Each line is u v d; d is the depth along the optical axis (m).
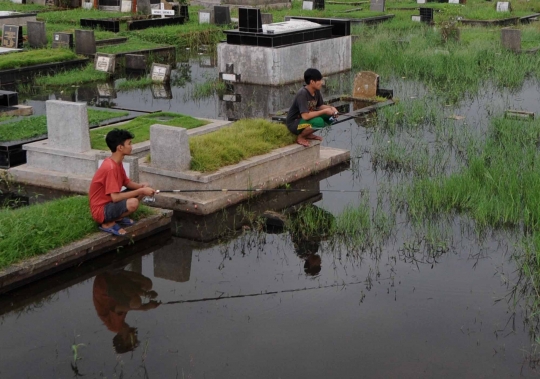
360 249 8.27
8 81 17.94
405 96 15.98
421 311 6.80
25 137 11.34
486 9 29.58
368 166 11.20
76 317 6.75
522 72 18.12
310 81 10.44
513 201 8.91
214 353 6.09
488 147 11.27
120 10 28.61
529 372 5.79
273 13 28.91
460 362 5.94
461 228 8.77
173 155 9.29
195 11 29.69
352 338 6.32
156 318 6.71
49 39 22.33
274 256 8.10
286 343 6.24
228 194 9.48
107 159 7.89
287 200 9.78
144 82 17.69
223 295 7.15
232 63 18.05
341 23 19.42
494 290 7.21
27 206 9.12
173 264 7.89
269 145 10.33
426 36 23.34
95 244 7.90
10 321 6.68
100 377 5.74
